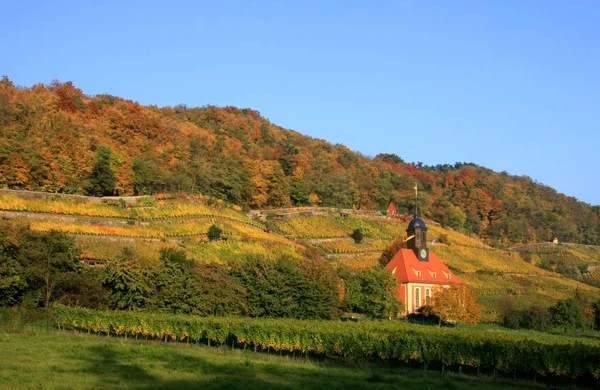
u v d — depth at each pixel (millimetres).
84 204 131875
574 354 62500
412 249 145875
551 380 67125
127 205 139625
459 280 145250
